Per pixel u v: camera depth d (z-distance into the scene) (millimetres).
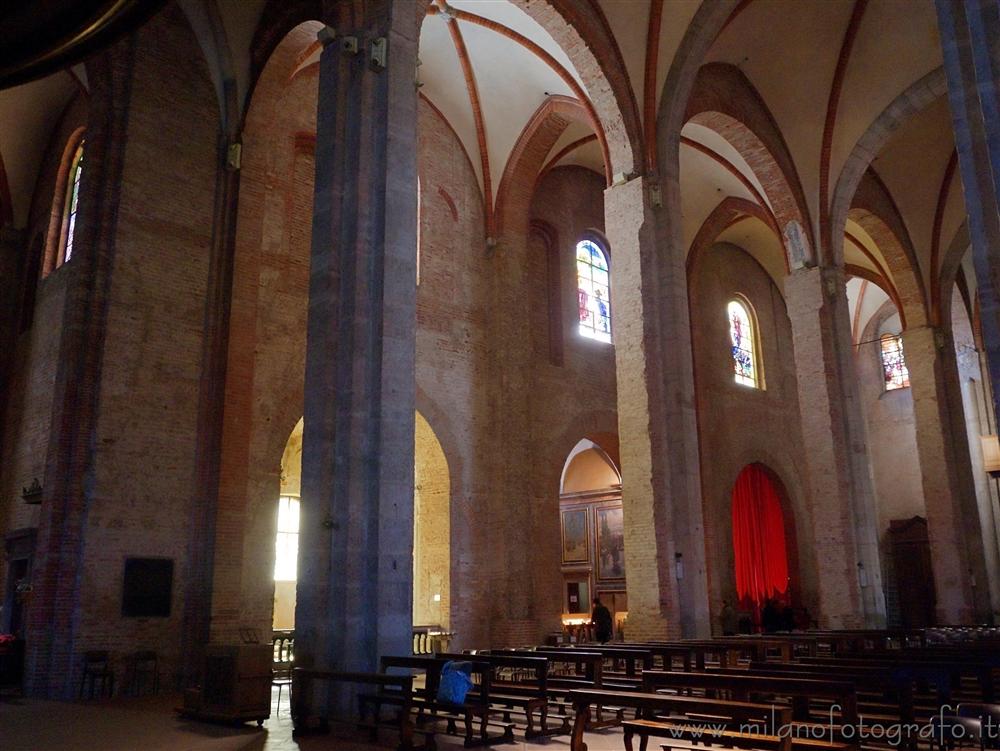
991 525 27875
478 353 20031
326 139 11375
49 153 19547
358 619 9781
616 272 16125
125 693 13117
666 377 15461
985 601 23578
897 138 23016
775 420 28922
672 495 14945
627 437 15344
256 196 15789
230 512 14344
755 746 6203
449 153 20344
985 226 8039
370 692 9570
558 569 20125
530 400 20484
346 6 11820
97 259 14258
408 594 10078
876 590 19016
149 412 14266
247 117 15867
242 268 15359
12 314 19078
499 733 8562
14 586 15453
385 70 11453
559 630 19594
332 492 10195
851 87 20250
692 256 25781
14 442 17453
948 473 23922
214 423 14672
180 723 9672
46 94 18734
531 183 21266
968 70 8469
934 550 23828
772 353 29719
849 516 19203
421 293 18984
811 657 10164
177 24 15805
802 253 20641
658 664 13734
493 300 20422
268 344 16281
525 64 18859
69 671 12688
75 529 13289
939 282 25203
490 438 19766
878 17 19000
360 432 10305
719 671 8023
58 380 13938
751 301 29516
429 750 7691
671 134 16688
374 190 11109
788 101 20438
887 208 24578
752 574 26797
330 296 10695
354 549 9922
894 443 31734
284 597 21516
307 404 10516
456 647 17938
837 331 20391
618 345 15820
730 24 18312
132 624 13453
